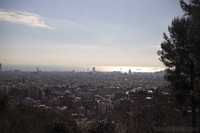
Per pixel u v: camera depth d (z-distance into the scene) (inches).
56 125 620.4
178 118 704.4
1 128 606.9
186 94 708.0
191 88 687.1
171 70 733.9
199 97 613.0
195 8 504.1
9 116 739.4
